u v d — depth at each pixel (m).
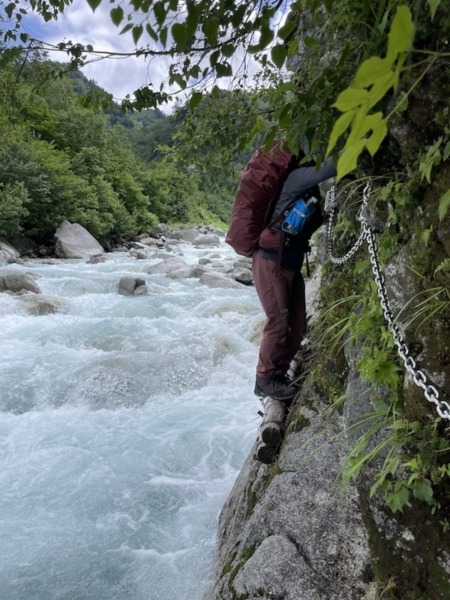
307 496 2.19
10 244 18.23
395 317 1.59
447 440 1.41
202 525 3.77
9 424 5.56
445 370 1.39
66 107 28.58
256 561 2.08
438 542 1.43
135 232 27.50
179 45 1.29
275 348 2.79
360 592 1.83
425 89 1.29
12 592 3.24
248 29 1.49
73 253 19.25
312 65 1.69
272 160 2.54
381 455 1.65
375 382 1.71
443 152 1.32
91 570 3.39
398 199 1.54
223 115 3.62
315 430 2.46
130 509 4.04
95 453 4.91
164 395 6.18
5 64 2.36
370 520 1.66
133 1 1.29
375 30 1.32
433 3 0.70
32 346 7.67
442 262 1.39
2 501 4.18
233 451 4.86
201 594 2.93
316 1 1.39
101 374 6.33
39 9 2.32
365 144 0.54
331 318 2.70
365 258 2.43
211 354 7.09
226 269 15.38
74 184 21.52
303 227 2.65
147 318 9.25
